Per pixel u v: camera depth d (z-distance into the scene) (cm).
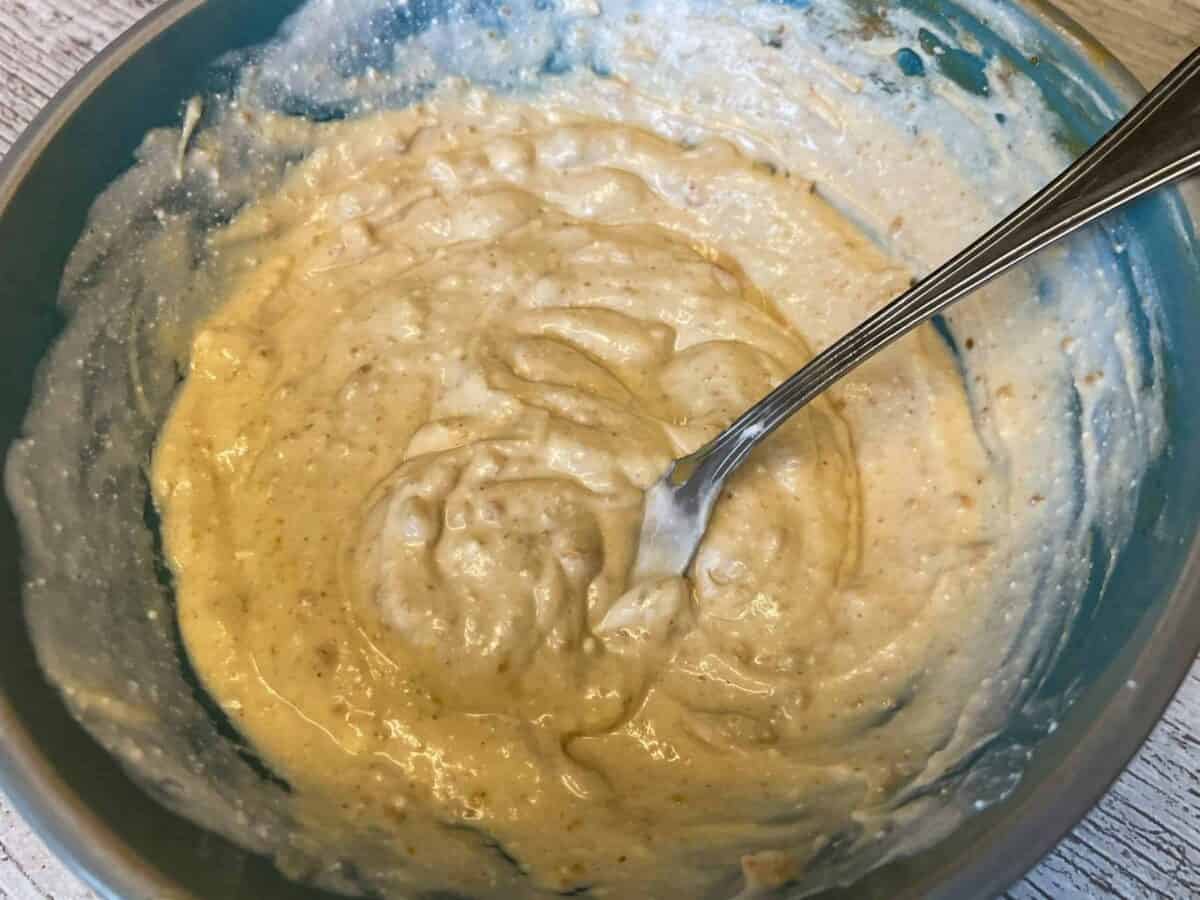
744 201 30
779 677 23
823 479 26
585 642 23
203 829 17
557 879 20
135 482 24
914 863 16
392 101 30
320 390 27
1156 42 30
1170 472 19
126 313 25
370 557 24
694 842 21
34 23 32
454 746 22
